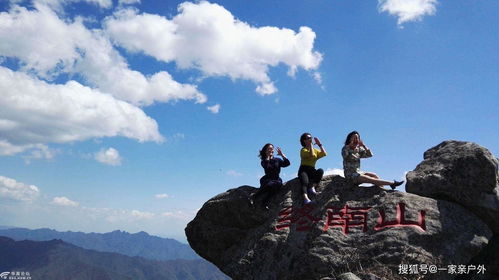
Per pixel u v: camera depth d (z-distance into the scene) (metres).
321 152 6.55
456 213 5.46
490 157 5.52
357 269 5.25
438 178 5.69
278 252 6.07
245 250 6.53
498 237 5.50
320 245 5.65
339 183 6.43
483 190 5.46
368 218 5.70
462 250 5.14
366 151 6.32
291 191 6.78
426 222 5.33
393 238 5.29
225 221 7.12
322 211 6.09
